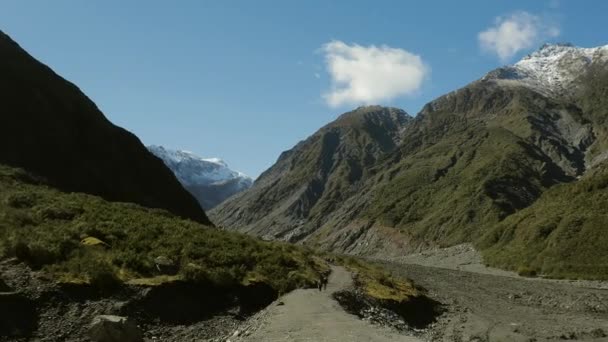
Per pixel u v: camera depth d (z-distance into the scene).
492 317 41.22
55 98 70.38
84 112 73.31
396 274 62.09
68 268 26.34
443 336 33.09
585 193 99.81
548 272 76.25
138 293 26.23
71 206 38.22
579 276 71.06
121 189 65.62
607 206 88.38
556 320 41.12
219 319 27.34
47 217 35.03
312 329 21.52
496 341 32.38
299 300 29.34
